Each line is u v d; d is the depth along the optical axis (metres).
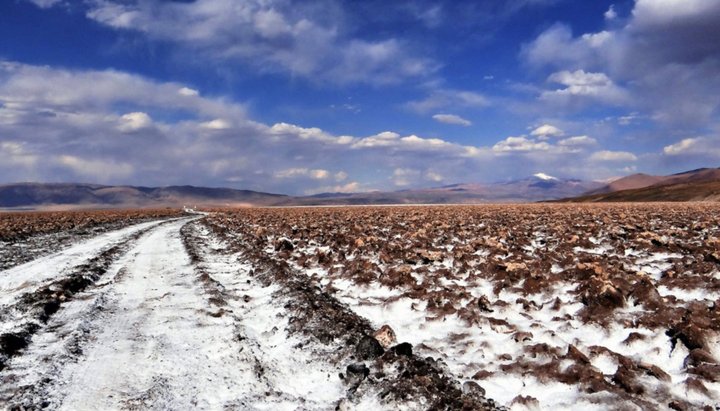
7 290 14.62
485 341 8.52
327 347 8.73
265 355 8.65
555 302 10.20
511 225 28.83
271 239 26.23
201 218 63.97
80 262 19.03
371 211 61.75
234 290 14.08
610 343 8.16
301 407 6.61
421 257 16.00
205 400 6.79
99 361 8.24
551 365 7.18
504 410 6.27
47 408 6.50
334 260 17.11
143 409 6.44
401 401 6.38
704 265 11.95
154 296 13.26
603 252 16.31
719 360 6.94
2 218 58.16
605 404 5.99
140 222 54.44
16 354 8.67
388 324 10.10
